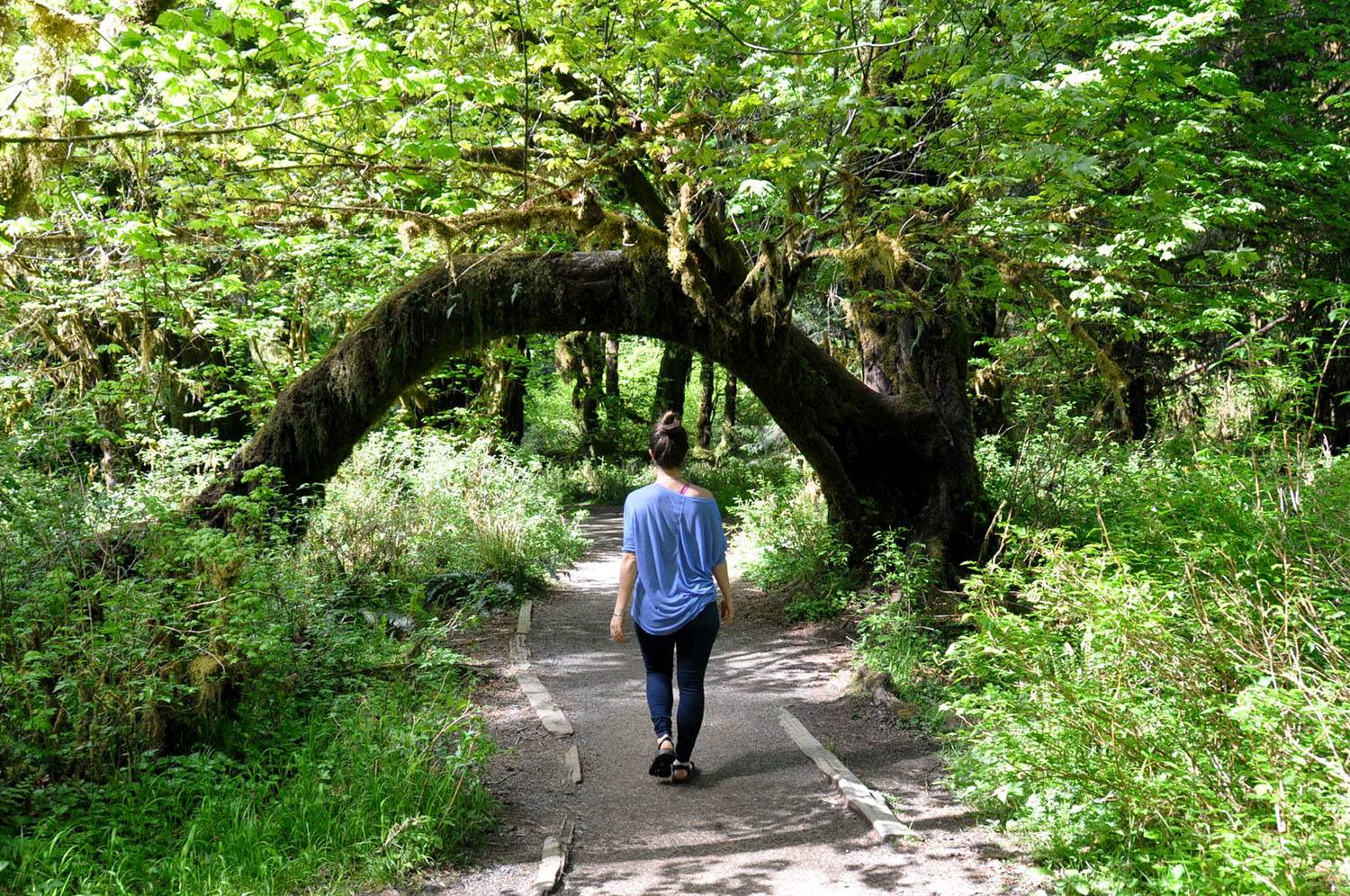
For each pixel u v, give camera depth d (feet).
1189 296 36.88
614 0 23.44
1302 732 12.07
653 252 25.93
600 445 85.56
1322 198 38.55
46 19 18.62
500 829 15.53
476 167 23.86
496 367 53.98
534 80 25.32
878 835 15.12
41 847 12.78
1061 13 21.34
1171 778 12.73
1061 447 34.96
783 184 21.76
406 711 18.63
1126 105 25.67
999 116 21.11
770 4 22.30
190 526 21.56
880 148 23.39
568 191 24.36
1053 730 14.32
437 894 13.30
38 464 20.76
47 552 17.06
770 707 21.83
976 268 27.20
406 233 22.76
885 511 30.63
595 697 22.68
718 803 16.65
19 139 18.02
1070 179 22.30
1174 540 18.72
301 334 40.19
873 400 30.45
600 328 26.53
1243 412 37.68
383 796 14.92
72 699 14.89
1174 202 28.07
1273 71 42.91
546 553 36.91
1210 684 13.82
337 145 23.66
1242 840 10.68
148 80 24.03
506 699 22.35
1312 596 15.38
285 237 30.58
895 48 22.81
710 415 93.97
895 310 30.01
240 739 16.94
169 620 16.75
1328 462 23.77
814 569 31.09
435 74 19.90
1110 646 14.73
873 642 25.36
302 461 25.68
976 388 42.39
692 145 21.57
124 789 14.56
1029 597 17.12
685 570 17.25
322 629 20.57
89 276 31.76
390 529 31.71
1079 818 13.33
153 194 26.76
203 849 13.62
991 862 14.21
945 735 19.04
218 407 38.22
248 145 23.67
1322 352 43.88
